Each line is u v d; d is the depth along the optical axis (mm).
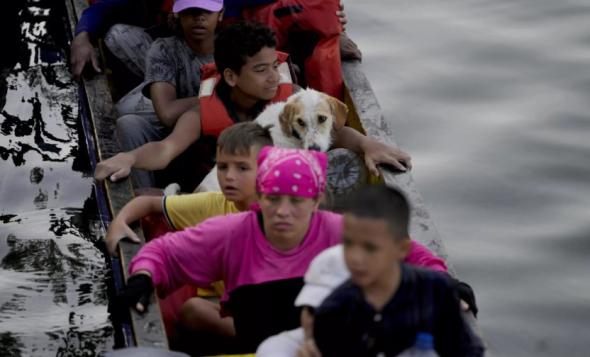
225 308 6883
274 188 6223
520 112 11852
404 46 12969
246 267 6637
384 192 4953
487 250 10094
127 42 10750
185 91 9781
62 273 9555
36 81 12461
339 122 8578
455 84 12297
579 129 11586
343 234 4938
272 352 5797
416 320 5152
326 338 5195
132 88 11125
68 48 12828
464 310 6902
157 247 6844
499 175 10984
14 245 9891
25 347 8633
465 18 13562
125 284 7168
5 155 11227
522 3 13906
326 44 10273
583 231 10266
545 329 9211
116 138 9328
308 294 5371
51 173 10969
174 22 9930
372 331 5145
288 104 8367
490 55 12789
